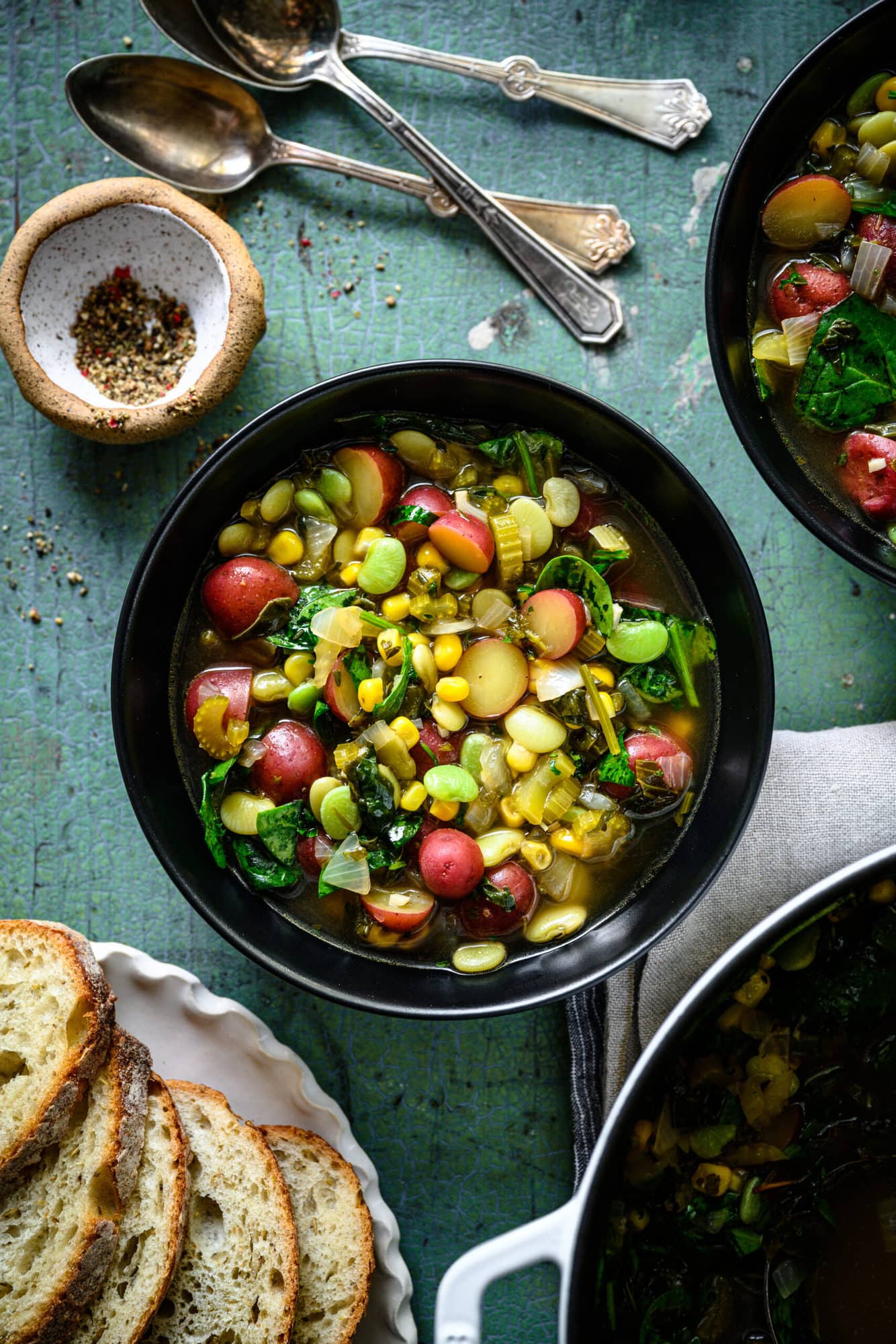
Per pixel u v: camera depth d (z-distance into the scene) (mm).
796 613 671
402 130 653
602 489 626
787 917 568
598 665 622
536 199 665
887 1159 626
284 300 668
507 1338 654
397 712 611
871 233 607
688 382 668
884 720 668
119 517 667
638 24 669
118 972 638
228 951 662
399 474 622
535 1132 661
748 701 605
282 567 622
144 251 646
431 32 668
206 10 653
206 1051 644
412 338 668
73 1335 587
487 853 611
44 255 638
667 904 611
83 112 654
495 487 623
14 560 667
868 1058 626
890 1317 620
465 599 623
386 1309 634
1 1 667
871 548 622
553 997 595
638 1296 618
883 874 570
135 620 595
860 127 612
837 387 613
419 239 668
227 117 660
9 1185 589
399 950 624
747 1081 623
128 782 589
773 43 669
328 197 668
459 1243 657
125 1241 591
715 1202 620
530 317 667
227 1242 606
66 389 646
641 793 615
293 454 622
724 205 594
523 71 661
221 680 619
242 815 614
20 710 666
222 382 633
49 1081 590
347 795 607
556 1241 551
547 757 614
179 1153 597
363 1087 662
